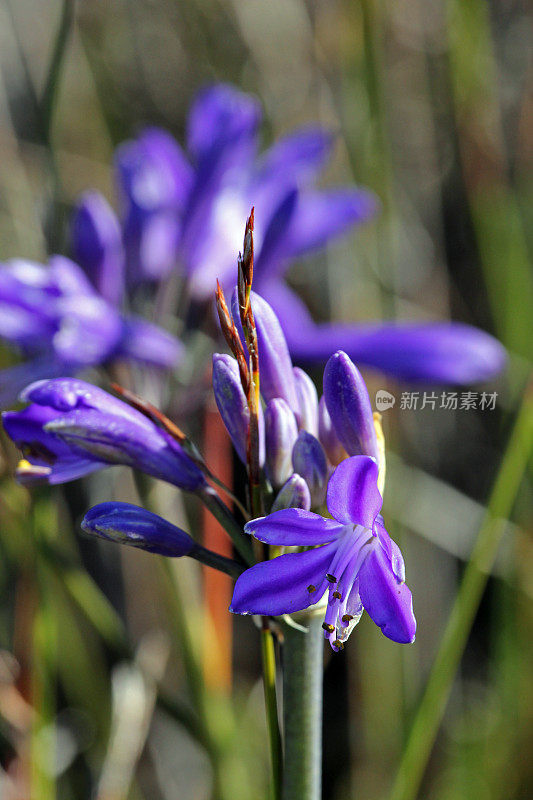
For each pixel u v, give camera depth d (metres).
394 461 0.83
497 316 0.96
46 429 0.58
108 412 0.59
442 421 0.97
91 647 0.86
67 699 0.90
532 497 0.89
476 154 0.96
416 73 1.05
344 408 0.57
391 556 0.55
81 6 1.28
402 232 1.03
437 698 0.68
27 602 0.74
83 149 1.21
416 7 1.03
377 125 0.84
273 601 0.56
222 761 0.72
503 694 0.83
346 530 0.56
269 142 1.10
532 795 0.81
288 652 0.58
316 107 1.09
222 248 0.75
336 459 0.59
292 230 0.74
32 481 0.60
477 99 0.95
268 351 0.58
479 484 0.98
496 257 0.96
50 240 0.77
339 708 0.95
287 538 0.56
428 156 1.05
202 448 0.80
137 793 0.82
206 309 0.75
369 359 0.77
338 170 1.04
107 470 0.87
